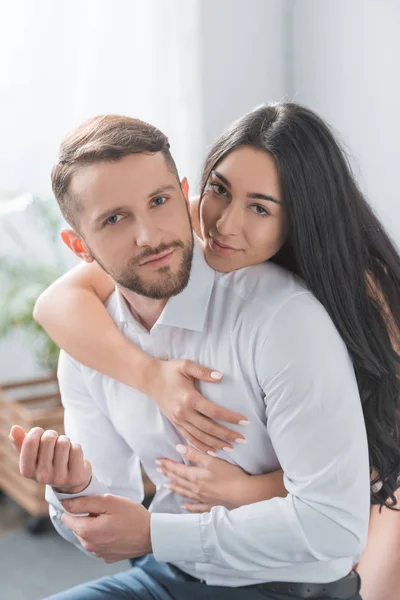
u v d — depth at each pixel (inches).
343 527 50.8
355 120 129.3
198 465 56.6
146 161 47.9
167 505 60.2
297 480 51.3
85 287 61.2
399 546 66.3
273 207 50.2
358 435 50.6
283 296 51.3
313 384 49.7
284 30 137.7
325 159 50.7
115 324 59.2
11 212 126.0
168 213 48.4
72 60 122.0
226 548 52.7
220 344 53.0
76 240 53.1
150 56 126.0
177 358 55.4
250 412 53.0
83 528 54.5
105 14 122.3
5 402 116.2
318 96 135.6
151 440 58.1
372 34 124.1
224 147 50.5
